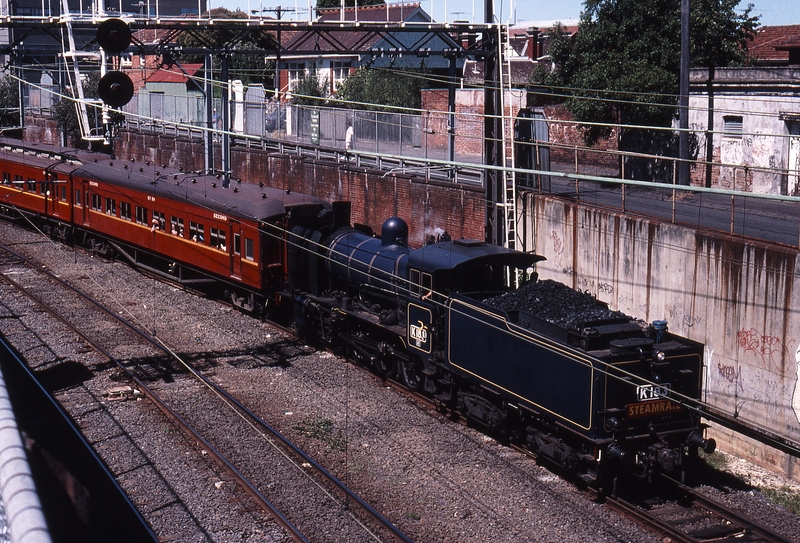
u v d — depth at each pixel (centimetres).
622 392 1207
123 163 2933
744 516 1163
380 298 1811
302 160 2894
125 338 1984
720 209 2138
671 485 1286
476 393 1481
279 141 3089
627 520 1158
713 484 1310
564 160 3447
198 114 4384
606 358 1191
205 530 1083
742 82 2753
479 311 1423
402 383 1728
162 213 2541
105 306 2275
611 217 1730
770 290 1381
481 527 1114
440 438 1432
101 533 1062
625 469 1262
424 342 1589
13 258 2867
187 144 3716
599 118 3064
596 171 3144
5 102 4891
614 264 1734
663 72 2853
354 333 1847
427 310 1570
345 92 4075
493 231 2075
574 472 1248
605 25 2945
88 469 1258
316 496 1198
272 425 1471
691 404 1266
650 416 1232
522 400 1335
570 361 1231
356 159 2703
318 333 1992
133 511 1120
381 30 2262
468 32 2212
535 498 1212
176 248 2489
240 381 1711
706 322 1514
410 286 1656
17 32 5122
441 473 1288
